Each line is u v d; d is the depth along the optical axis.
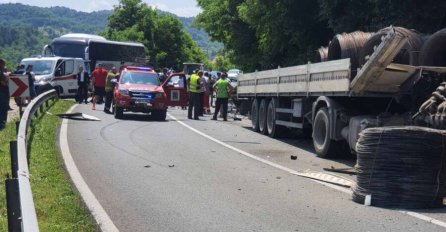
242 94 21.77
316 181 10.25
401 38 10.44
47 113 20.48
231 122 23.75
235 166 11.78
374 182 8.31
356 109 12.99
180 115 26.39
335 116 13.05
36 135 13.96
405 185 8.15
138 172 10.68
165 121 22.39
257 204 8.30
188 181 9.95
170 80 27.34
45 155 11.38
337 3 20.50
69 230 6.47
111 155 12.59
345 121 12.80
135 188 9.23
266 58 30.48
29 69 24.09
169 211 7.79
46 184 8.77
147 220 7.30
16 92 16.67
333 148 13.32
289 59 28.03
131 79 23.61
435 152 8.16
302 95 15.24
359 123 11.88
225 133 18.69
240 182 9.99
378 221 7.37
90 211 7.63
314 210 7.98
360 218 7.53
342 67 12.45
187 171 10.98
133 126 19.39
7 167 9.93
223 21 37.44
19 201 4.83
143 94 22.36
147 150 13.66
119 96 22.31
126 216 7.46
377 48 10.76
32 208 4.20
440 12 16.67
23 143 8.17
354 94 12.09
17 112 22.45
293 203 8.41
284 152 14.48
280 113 17.61
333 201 8.59
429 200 8.16
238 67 37.97
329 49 14.42
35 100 16.62
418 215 7.72
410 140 8.16
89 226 6.77
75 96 32.34
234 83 36.94
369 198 8.32
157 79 23.94
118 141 15.05
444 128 9.33
